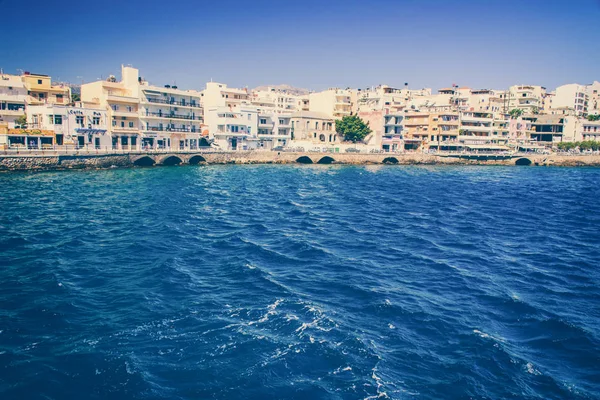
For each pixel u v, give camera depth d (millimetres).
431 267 37000
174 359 22469
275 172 113938
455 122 163125
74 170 96312
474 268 37031
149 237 43656
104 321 25984
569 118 181500
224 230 47781
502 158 160500
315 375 21438
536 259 40094
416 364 22391
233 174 105375
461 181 106000
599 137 184500
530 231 51562
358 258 39000
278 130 156625
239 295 29938
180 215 54562
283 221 53594
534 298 30766
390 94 194500
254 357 22688
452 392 20391
